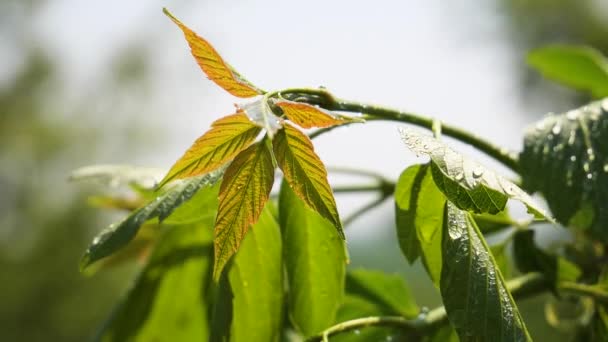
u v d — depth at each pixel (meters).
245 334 0.66
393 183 0.75
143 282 0.77
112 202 0.79
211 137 0.54
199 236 0.76
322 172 0.54
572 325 0.75
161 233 0.79
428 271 0.60
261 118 0.51
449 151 0.56
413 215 0.60
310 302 0.67
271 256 0.66
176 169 0.54
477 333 0.55
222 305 0.65
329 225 0.65
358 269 0.74
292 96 0.60
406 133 0.56
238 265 0.66
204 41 0.55
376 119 0.65
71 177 0.76
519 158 0.65
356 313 0.73
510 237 0.69
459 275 0.56
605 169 0.64
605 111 0.66
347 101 0.64
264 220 0.66
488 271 0.57
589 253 0.71
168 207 0.60
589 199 0.63
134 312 0.77
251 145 0.55
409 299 0.74
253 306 0.66
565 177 0.64
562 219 0.63
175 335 0.77
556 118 0.67
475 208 0.56
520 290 0.68
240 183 0.55
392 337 0.68
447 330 0.65
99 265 0.79
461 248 0.57
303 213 0.65
